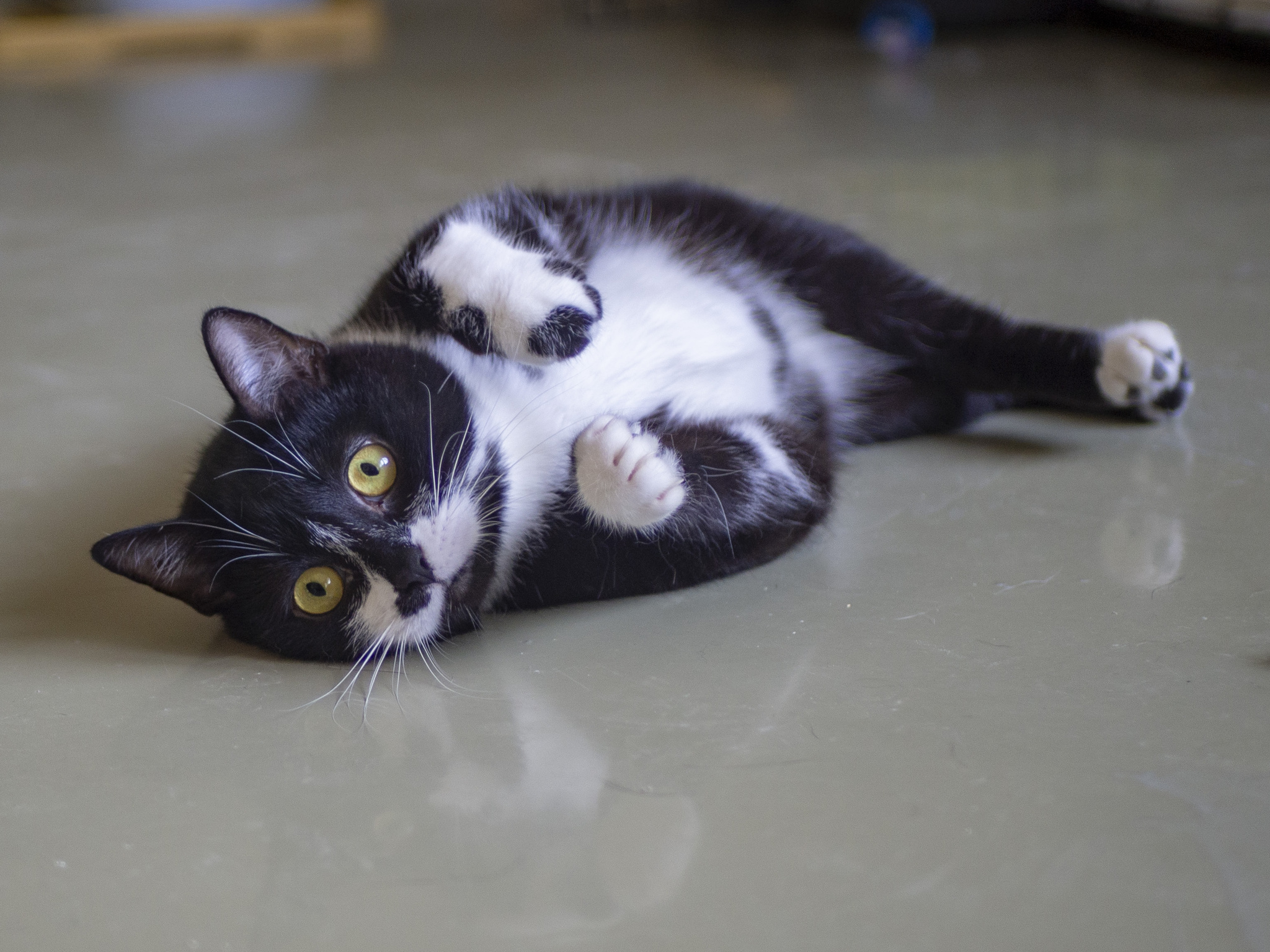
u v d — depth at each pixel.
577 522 0.68
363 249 1.22
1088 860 0.48
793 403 0.78
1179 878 0.47
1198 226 1.09
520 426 0.69
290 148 1.71
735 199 0.86
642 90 1.92
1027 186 1.25
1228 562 0.65
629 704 0.58
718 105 1.76
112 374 0.98
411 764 0.56
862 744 0.54
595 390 0.71
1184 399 0.78
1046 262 1.04
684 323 0.76
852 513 0.73
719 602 0.66
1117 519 0.69
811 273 0.84
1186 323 0.90
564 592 0.69
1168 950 0.45
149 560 0.65
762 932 0.47
